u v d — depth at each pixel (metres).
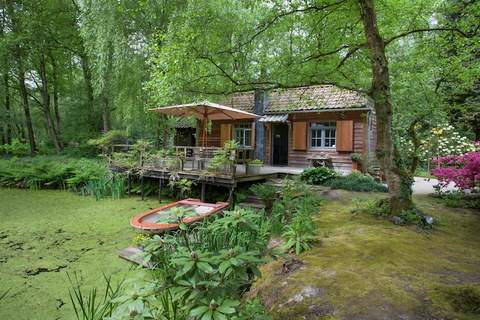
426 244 3.49
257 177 8.77
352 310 2.11
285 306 2.30
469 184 6.08
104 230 6.48
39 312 3.38
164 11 11.34
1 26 15.38
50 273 4.38
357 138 10.69
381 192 7.22
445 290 2.32
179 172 8.91
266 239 4.34
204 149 8.98
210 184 8.50
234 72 5.79
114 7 10.88
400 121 10.47
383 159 4.66
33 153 16.83
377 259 3.01
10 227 6.69
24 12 14.69
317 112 11.32
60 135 17.00
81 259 4.89
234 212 2.47
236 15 7.44
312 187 7.67
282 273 2.92
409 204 4.57
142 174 9.85
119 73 11.57
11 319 3.25
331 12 5.00
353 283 2.48
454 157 6.61
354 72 6.30
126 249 5.20
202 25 5.58
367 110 10.34
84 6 11.84
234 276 1.91
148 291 1.92
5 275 4.31
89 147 15.43
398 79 7.81
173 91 5.94
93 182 10.84
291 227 3.80
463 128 12.03
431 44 6.13
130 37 11.67
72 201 9.46
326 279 2.59
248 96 13.87
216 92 5.85
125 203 9.19
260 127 12.71
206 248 3.76
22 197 10.06
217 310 1.61
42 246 5.51
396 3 5.80
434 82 7.32
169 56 5.42
